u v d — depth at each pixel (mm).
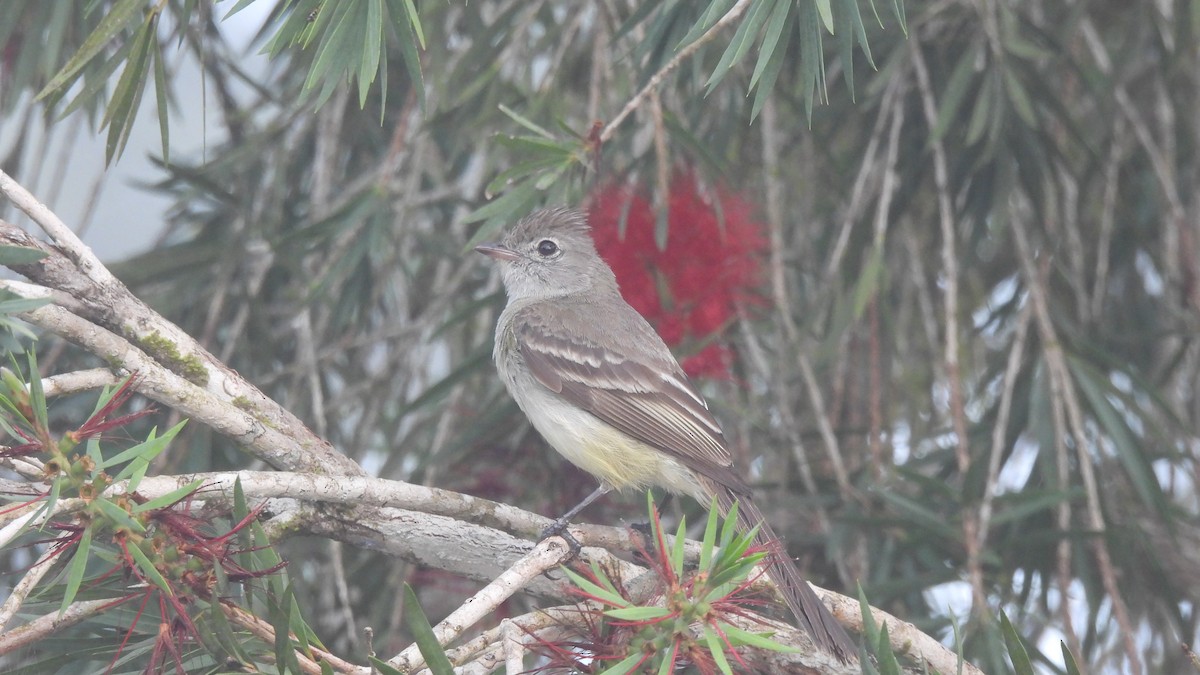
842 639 6949
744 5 6543
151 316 7211
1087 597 9766
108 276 7070
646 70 8766
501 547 7730
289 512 7543
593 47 11078
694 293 10289
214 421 7129
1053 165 10578
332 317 11711
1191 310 11117
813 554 10992
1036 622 11016
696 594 5312
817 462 11867
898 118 10195
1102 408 9805
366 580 11141
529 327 9945
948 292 9633
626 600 5691
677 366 9734
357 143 12625
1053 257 10758
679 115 10766
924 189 12414
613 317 9977
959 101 9875
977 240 11055
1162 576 9969
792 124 11977
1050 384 9961
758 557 5289
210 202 11953
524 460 11250
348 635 9898
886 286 11086
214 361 7410
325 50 6406
